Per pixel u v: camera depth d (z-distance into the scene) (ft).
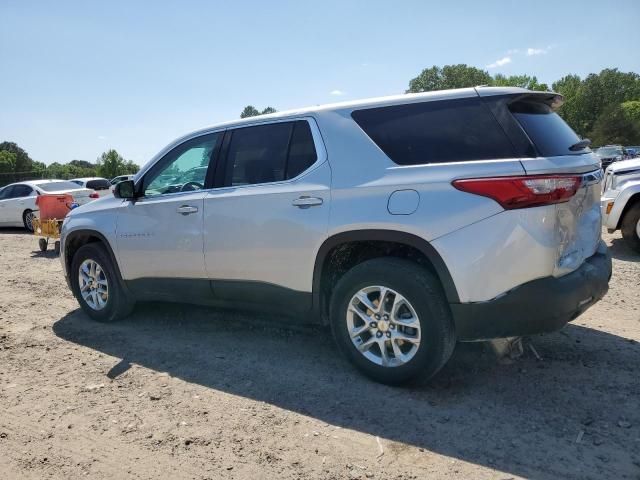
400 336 11.19
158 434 10.13
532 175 9.86
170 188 15.29
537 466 8.71
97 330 16.55
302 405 11.08
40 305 19.88
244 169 13.66
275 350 14.17
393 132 11.60
